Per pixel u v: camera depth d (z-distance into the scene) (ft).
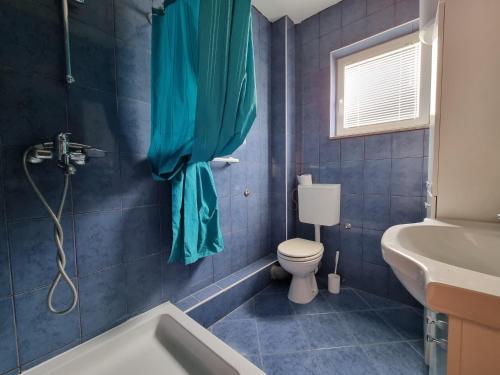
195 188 4.08
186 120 3.45
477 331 1.20
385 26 5.44
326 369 3.71
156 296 4.17
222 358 2.95
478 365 1.20
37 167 2.87
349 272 6.26
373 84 6.06
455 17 2.86
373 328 4.61
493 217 2.80
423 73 5.25
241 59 2.73
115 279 3.63
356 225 6.08
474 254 2.44
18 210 2.76
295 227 7.18
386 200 5.58
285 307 5.35
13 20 2.68
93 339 3.36
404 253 1.74
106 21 3.41
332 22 6.24
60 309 3.09
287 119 6.73
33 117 2.83
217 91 2.86
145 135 3.91
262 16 6.51
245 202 6.18
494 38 2.70
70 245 3.16
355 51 6.25
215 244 4.49
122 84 3.61
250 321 4.87
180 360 3.35
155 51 3.57
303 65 6.86
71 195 3.15
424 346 3.93
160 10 3.46
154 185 4.06
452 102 2.93
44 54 2.89
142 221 3.92
